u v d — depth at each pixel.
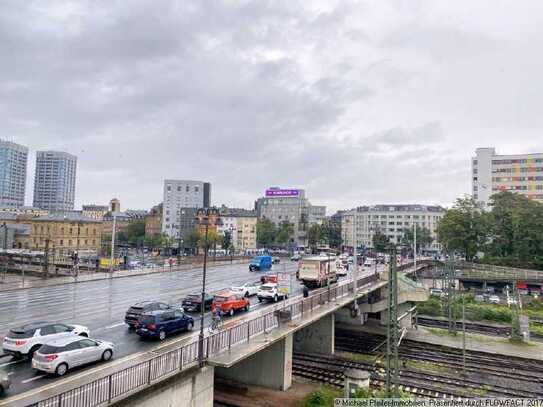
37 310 34.47
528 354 41.22
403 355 39.84
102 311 34.25
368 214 190.12
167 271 69.94
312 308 33.69
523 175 139.75
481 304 66.12
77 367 19.34
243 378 29.61
